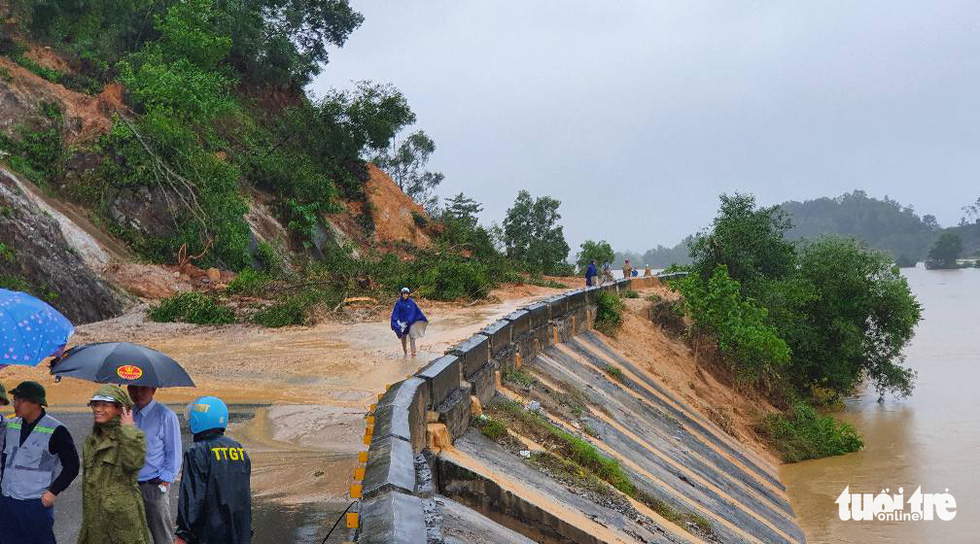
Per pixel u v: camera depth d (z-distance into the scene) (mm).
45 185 27172
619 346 27703
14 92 28906
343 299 27344
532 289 41938
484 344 13945
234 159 38062
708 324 32594
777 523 19750
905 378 40031
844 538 20484
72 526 7758
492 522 8375
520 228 60969
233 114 39719
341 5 51719
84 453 5355
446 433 9883
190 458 4988
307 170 40844
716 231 38625
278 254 35062
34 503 5547
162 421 5902
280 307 23906
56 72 33281
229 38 37469
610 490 12320
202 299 23625
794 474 27047
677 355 31266
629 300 33969
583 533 9273
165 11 38062
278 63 46562
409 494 5957
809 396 38500
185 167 30422
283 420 12523
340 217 46438
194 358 17906
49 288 22031
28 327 5594
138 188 29359
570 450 13164
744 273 37844
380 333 22141
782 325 36500
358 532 5328
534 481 10828
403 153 73312
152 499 5781
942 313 105562
